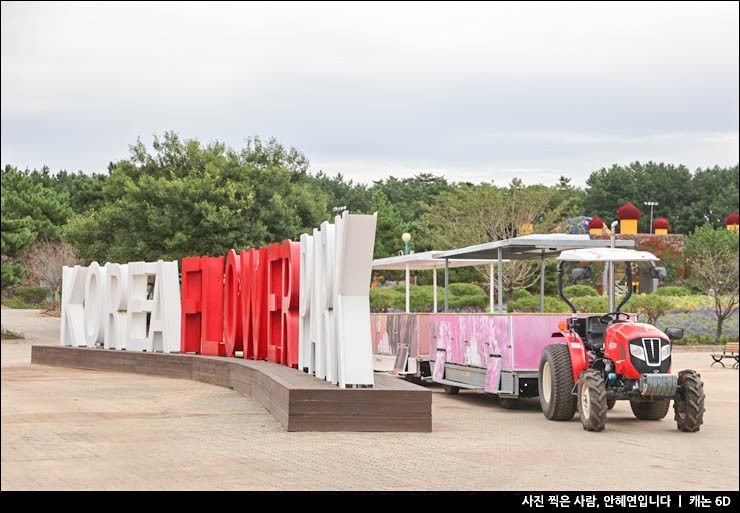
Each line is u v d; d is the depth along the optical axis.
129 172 41.72
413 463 10.94
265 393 16.78
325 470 10.48
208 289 22.95
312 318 16.62
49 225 61.34
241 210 38.59
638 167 97.00
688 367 29.83
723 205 90.44
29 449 12.03
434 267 24.17
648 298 39.56
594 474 10.34
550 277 53.28
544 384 15.42
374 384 14.83
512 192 55.38
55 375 24.02
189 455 11.51
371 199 80.50
